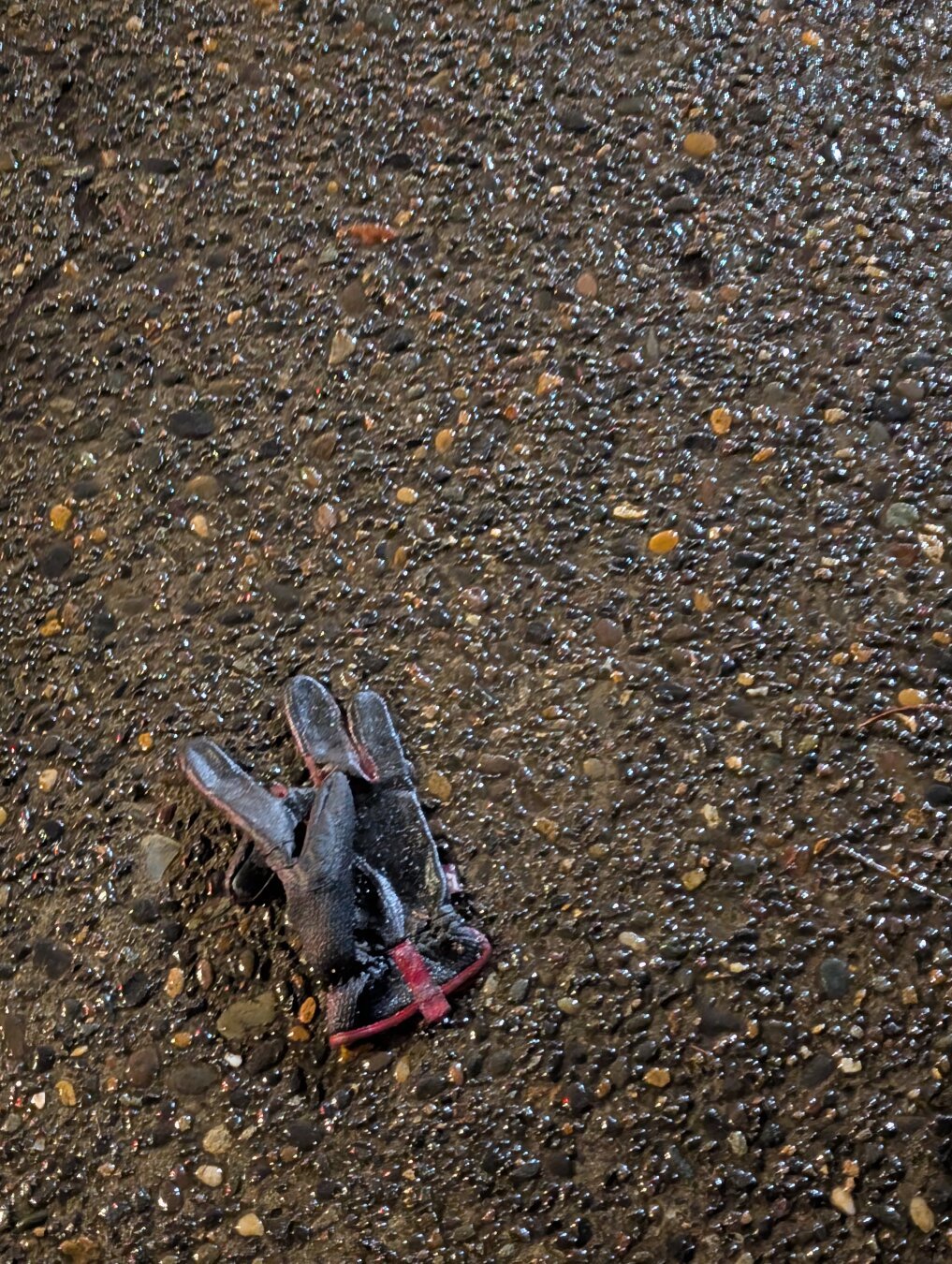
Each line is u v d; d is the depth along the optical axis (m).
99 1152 1.65
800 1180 1.59
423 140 1.88
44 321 1.87
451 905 1.66
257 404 1.82
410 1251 1.61
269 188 1.89
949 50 1.88
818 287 1.81
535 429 1.78
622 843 1.67
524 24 1.91
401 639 1.74
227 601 1.76
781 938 1.64
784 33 1.90
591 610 1.73
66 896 1.71
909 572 1.72
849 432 1.76
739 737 1.69
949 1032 1.61
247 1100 1.65
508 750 1.70
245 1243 1.62
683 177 1.85
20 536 1.81
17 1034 1.68
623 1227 1.60
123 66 1.95
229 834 1.71
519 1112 1.62
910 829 1.66
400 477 1.78
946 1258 1.57
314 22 1.94
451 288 1.83
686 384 1.78
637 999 1.63
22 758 1.75
